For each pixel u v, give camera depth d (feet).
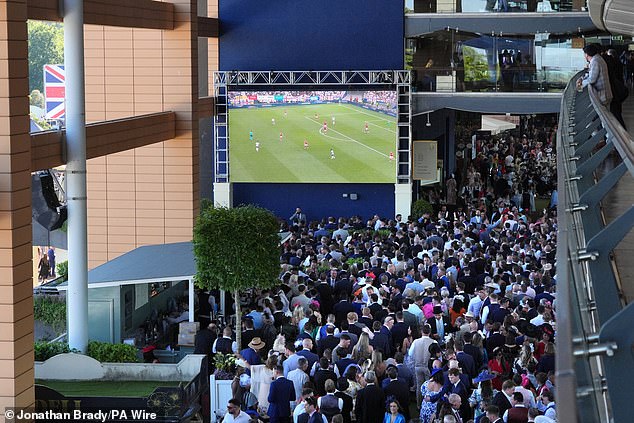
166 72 98.73
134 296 70.33
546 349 47.37
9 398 53.42
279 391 47.34
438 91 121.29
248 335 59.31
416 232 89.71
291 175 121.49
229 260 62.75
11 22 53.57
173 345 70.64
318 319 59.31
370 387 45.88
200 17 116.78
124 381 56.54
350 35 122.62
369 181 120.67
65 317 81.25
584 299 12.84
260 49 123.85
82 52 66.64
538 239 83.76
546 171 147.54
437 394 45.09
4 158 53.52
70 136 65.92
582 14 118.42
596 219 17.10
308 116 120.47
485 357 50.88
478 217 100.83
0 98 53.42
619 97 44.16
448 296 63.62
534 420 39.58
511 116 166.09
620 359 10.37
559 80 119.75
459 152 149.07
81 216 65.51
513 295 62.13
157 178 100.12
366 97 119.34
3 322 53.62
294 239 87.45
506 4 119.44
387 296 62.59
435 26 121.29
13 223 53.52
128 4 84.94
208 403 54.39
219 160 123.03
